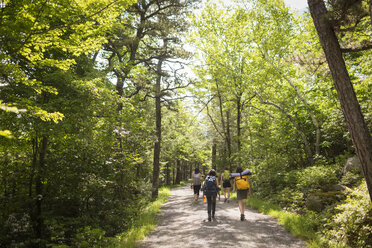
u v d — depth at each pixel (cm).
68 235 680
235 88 1698
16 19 501
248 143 1608
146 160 1111
